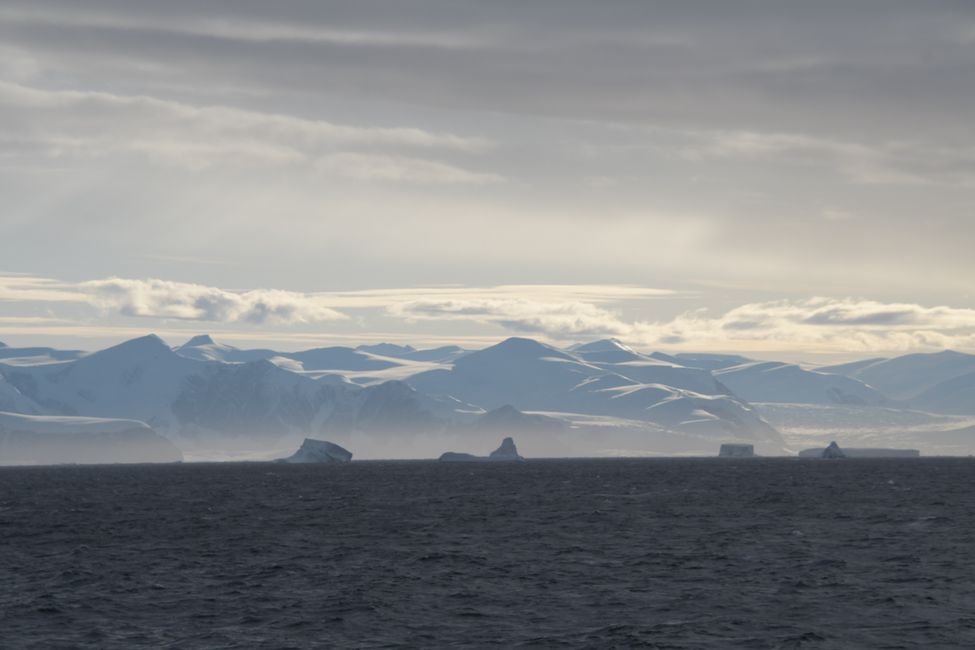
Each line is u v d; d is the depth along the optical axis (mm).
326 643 126812
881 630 131625
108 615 143625
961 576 170125
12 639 130000
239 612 144875
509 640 127688
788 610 144000
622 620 139000
